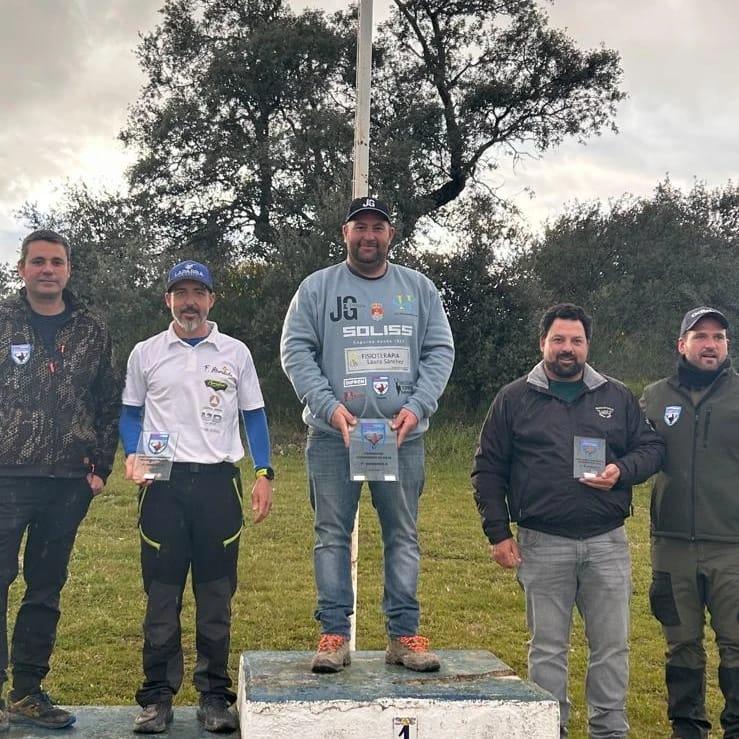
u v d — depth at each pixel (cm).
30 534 400
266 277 1877
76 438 394
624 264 2439
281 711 348
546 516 430
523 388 448
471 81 2411
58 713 394
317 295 404
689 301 2316
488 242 1920
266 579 842
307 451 411
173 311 402
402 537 399
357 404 390
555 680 425
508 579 877
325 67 2300
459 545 1007
